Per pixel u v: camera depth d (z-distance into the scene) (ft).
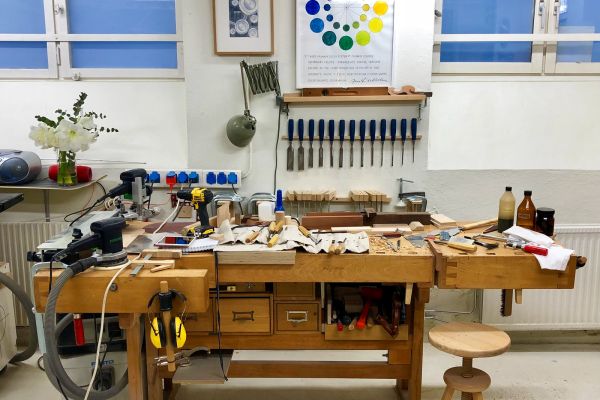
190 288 5.44
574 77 9.64
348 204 9.48
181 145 9.99
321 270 6.35
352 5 8.85
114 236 5.70
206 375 6.63
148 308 5.46
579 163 9.87
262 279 6.35
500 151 9.87
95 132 8.77
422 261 6.33
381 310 7.43
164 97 9.89
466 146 9.86
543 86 9.68
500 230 7.32
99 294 5.44
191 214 9.28
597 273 9.36
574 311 9.50
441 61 9.63
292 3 8.95
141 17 9.67
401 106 9.22
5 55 9.71
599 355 9.49
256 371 7.49
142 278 5.40
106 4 9.61
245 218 8.32
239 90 9.23
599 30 9.44
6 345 8.63
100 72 9.77
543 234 6.96
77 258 5.81
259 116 9.30
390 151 9.39
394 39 8.95
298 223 7.82
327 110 9.25
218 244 6.47
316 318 7.25
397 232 7.39
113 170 9.66
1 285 8.52
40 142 8.23
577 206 9.71
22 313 9.71
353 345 7.29
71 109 9.87
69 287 5.41
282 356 9.57
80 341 6.30
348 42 8.95
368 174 9.46
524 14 9.45
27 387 8.39
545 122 9.79
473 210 9.67
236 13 8.91
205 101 9.26
